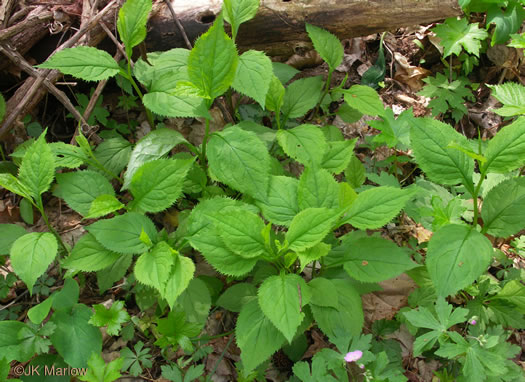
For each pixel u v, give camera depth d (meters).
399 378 0.56
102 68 0.67
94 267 0.62
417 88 0.99
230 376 0.65
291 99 0.80
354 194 0.60
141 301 0.67
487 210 0.66
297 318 0.54
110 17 0.81
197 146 0.86
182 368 0.63
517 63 0.98
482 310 0.67
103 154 0.76
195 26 0.84
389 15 0.85
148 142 0.68
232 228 0.58
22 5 0.82
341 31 0.86
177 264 0.59
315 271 0.71
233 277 0.69
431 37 0.98
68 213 0.78
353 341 0.58
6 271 0.71
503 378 0.59
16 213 0.77
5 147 0.80
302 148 0.69
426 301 0.67
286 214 0.63
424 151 0.65
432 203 0.66
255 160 0.64
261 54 0.70
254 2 0.74
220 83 0.63
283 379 0.66
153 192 0.63
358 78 0.99
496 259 0.73
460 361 0.62
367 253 0.63
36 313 0.58
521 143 0.61
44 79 0.75
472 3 0.93
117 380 0.64
